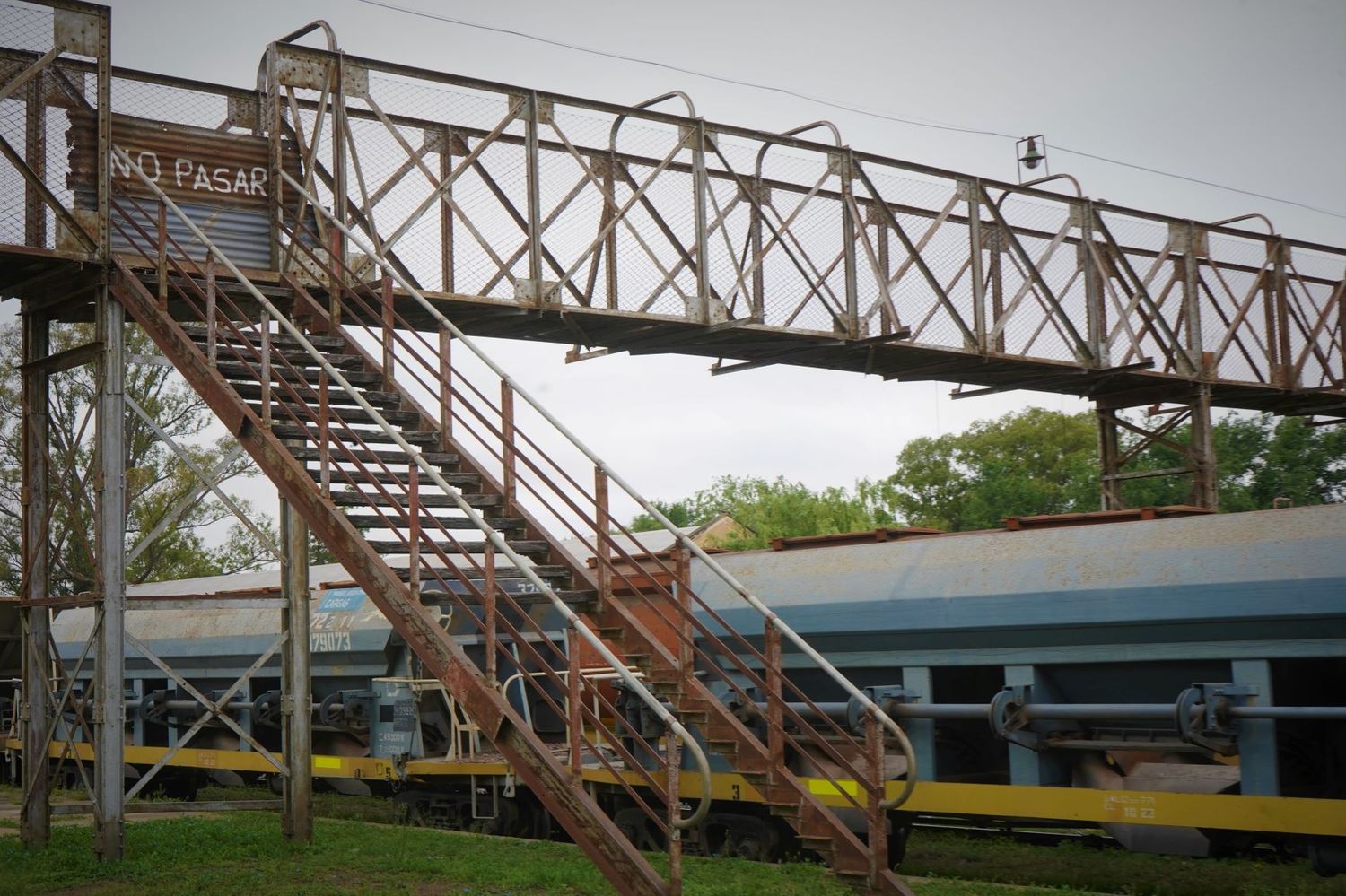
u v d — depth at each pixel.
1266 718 11.20
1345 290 23.64
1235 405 23.53
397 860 13.80
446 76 14.89
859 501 52.25
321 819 19.03
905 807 13.23
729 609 14.95
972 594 13.13
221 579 26.53
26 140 13.43
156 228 14.12
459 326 15.70
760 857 13.99
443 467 11.74
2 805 22.95
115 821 13.85
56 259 13.30
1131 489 44.56
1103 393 22.02
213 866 13.77
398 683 18.62
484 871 13.08
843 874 9.38
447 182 14.78
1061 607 12.55
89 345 13.84
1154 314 20.31
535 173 15.28
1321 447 42.12
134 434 43.19
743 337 16.73
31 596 14.84
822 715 9.73
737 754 10.24
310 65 14.36
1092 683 12.84
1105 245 20.23
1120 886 11.93
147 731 23.86
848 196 17.50
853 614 13.90
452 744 17.47
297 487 10.90
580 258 15.48
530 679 9.33
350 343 12.99
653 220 16.47
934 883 11.86
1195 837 11.70
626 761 8.77
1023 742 12.65
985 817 14.73
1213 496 20.77
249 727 21.52
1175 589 11.92
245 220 14.55
